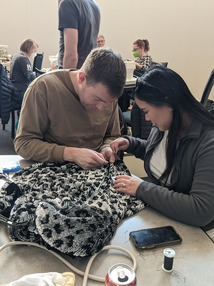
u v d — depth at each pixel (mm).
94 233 813
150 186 1062
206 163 1021
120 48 5367
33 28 5219
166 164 1196
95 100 1191
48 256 807
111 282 638
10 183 980
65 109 1319
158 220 979
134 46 4543
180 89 1068
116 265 696
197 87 5668
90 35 2271
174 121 1098
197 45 5449
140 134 2242
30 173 1146
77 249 783
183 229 941
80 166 1208
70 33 2131
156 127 1252
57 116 1319
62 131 1352
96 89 1138
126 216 990
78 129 1374
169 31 5348
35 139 1301
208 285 737
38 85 1297
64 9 2102
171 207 980
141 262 800
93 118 1382
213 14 5297
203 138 1076
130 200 1050
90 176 1147
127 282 635
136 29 5297
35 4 5102
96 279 733
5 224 914
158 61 5469
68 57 2178
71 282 678
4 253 808
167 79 1065
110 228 882
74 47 2158
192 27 5359
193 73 5594
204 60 5531
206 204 958
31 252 816
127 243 869
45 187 1045
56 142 1379
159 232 906
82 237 798
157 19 5281
